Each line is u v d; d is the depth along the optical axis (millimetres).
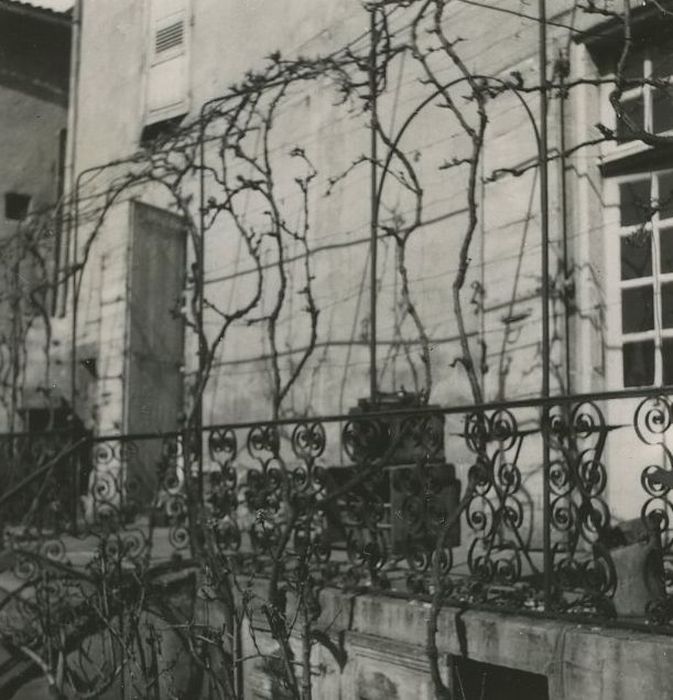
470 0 6871
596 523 4059
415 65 7359
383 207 7566
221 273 9445
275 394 7184
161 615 5676
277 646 5219
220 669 5500
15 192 12398
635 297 5898
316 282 8242
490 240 6488
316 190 8336
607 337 6004
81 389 10695
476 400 5328
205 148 9820
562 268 5980
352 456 5078
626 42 4848
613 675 3686
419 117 7270
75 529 7297
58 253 10570
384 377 7391
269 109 8219
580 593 4645
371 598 4789
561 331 5938
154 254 9836
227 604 5230
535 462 5977
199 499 6152
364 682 4727
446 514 4816
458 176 6875
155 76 10758
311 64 7605
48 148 12828
